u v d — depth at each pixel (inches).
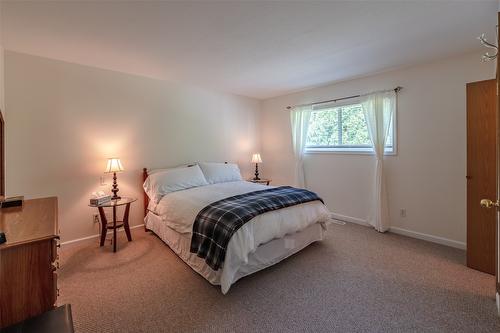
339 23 81.8
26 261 45.9
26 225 53.4
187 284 85.3
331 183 160.9
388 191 134.7
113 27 82.7
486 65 103.3
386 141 134.3
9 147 101.1
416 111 123.0
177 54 107.1
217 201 101.9
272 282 86.0
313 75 138.0
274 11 74.4
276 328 64.5
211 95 171.2
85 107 120.0
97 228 125.3
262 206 92.9
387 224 133.4
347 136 154.3
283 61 115.7
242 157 192.7
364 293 79.1
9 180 101.3
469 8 73.6
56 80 111.7
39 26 81.4
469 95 92.0
